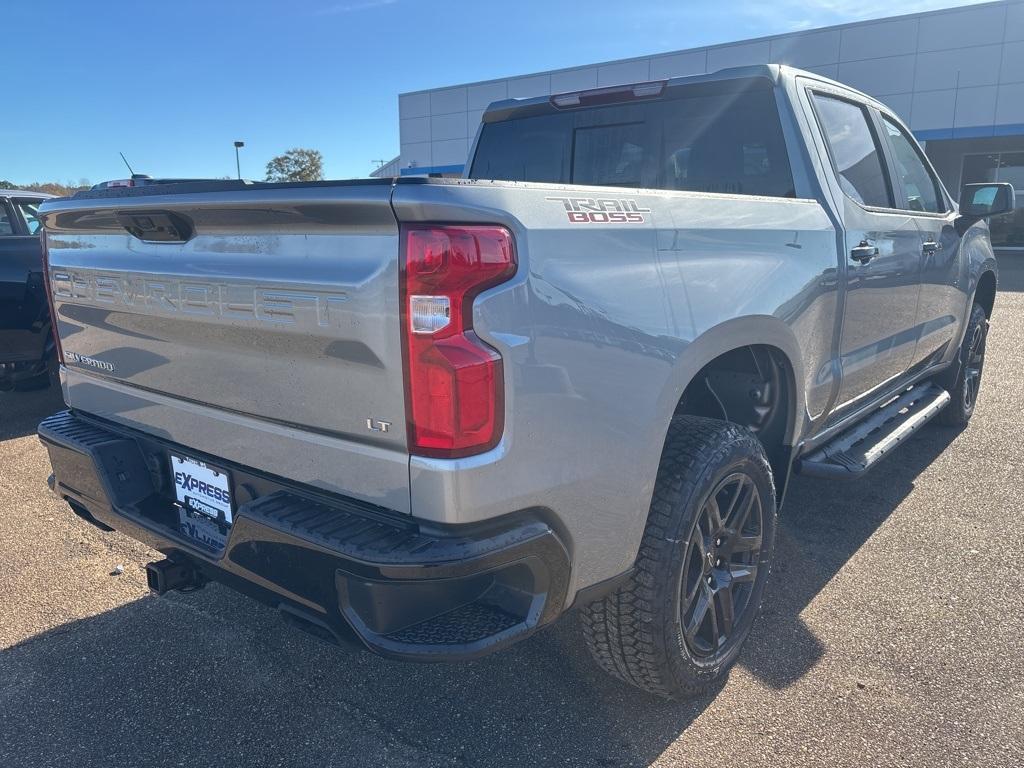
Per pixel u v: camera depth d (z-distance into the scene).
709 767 2.28
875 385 3.87
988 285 5.55
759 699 2.59
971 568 3.48
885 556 3.62
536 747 2.39
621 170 3.68
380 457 1.85
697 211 2.42
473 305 1.73
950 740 2.38
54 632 3.06
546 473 1.89
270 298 1.97
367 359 1.81
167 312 2.27
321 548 1.81
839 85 3.66
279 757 2.36
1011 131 20.09
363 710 2.58
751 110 3.28
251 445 2.17
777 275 2.69
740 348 2.84
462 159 26.70
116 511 2.52
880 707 2.54
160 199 2.13
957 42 20.27
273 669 2.82
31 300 5.98
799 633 2.98
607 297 2.01
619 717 2.52
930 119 20.95
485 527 1.82
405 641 1.80
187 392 2.34
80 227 2.61
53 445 2.71
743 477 2.58
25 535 3.97
